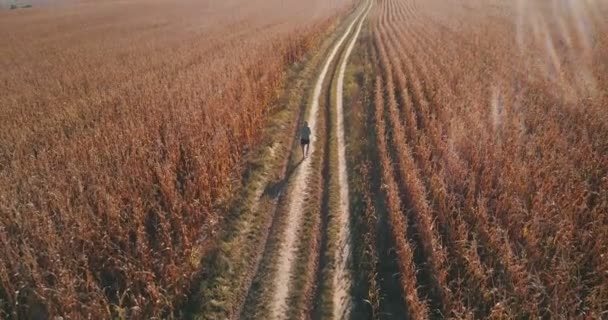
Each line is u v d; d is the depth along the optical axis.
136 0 119.94
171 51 41.62
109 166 16.80
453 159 16.66
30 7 112.38
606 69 28.11
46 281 11.62
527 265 11.72
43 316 10.95
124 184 15.12
